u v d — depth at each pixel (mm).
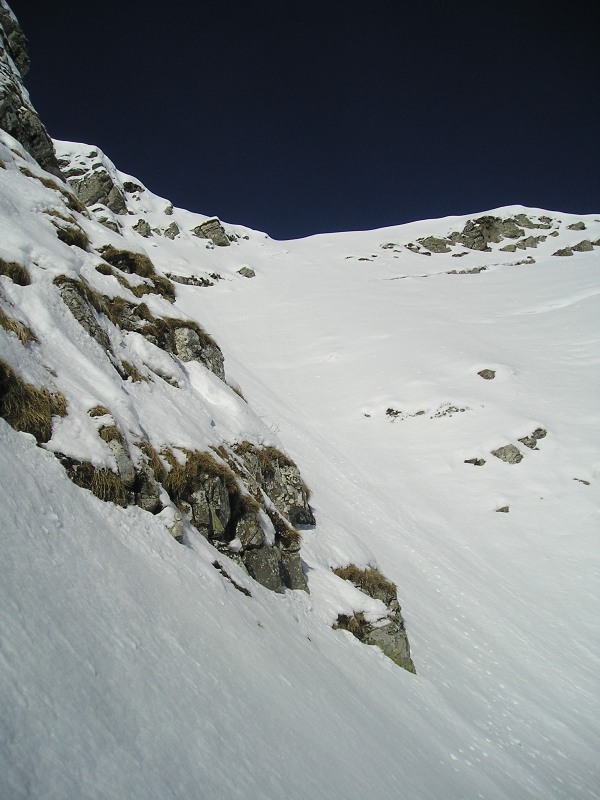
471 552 21844
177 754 4012
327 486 23672
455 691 12281
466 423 32125
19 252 10281
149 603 5629
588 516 24406
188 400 13141
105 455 7203
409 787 6605
